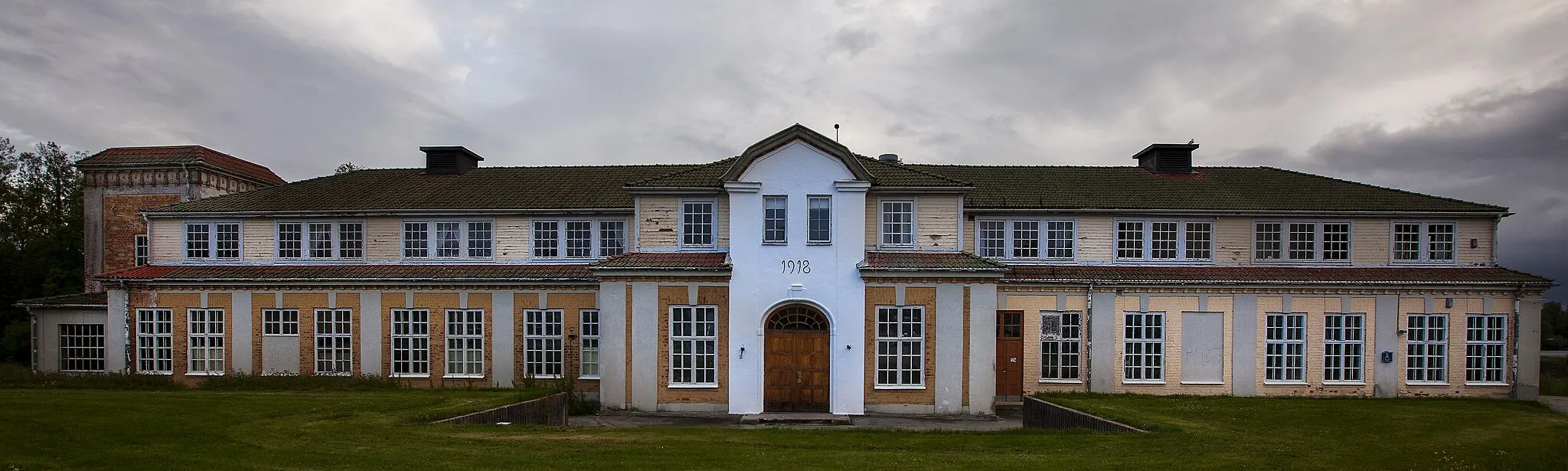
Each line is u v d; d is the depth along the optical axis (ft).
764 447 51.80
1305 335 90.02
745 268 76.79
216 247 98.63
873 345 76.79
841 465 46.21
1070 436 56.80
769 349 77.46
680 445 51.70
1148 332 90.12
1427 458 49.32
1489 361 90.27
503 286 90.07
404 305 90.94
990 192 99.25
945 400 76.59
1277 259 94.94
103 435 49.34
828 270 76.74
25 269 148.15
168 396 67.36
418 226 96.63
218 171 120.78
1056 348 89.76
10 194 165.89
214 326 92.89
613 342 78.43
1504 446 54.80
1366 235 94.94
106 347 93.61
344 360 91.25
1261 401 79.82
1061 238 95.30
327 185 107.04
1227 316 90.07
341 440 50.21
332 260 97.09
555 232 95.30
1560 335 266.36
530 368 89.51
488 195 99.96
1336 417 66.95
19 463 41.50
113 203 118.52
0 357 128.88
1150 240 94.94
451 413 60.13
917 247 81.41
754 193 77.25
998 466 45.70
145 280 91.81
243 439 49.90
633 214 92.79
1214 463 46.50
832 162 77.30
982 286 76.79
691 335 78.13
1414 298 90.33
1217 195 98.73
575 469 44.01
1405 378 89.97
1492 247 94.73
